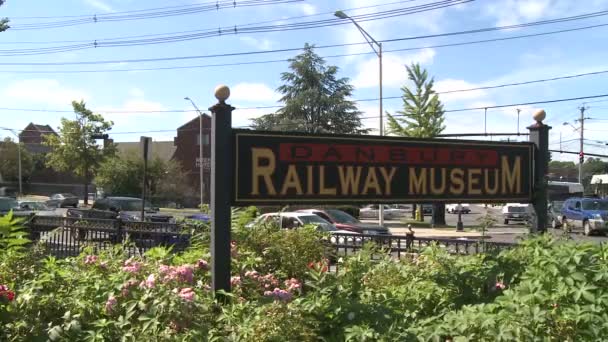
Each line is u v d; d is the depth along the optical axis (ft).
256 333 11.53
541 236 17.54
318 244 21.65
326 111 164.55
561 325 12.13
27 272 15.19
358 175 17.48
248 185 15.87
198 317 12.40
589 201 102.37
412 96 131.64
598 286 13.82
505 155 20.22
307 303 12.96
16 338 11.66
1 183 269.85
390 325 12.57
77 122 176.14
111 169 186.70
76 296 13.47
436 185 18.84
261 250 20.45
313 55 166.81
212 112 15.58
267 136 16.19
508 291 13.53
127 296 13.24
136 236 36.29
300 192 16.55
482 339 11.62
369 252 21.02
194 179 236.84
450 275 16.22
